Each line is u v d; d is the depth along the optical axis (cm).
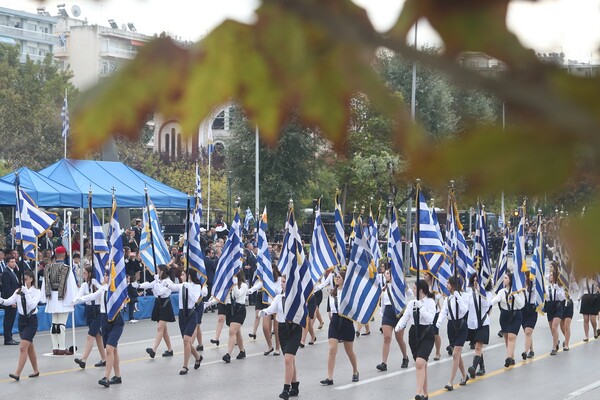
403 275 2045
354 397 1716
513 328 2106
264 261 2244
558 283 2302
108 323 1812
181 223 5572
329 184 4622
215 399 1691
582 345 2486
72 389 1769
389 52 86
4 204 2941
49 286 2192
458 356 1819
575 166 80
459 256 2238
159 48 88
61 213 4616
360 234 1855
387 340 2023
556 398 1731
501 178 82
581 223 81
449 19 83
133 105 88
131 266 2997
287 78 90
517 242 2130
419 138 87
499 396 1752
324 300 3609
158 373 1964
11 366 2019
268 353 2244
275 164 4425
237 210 2211
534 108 81
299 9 87
